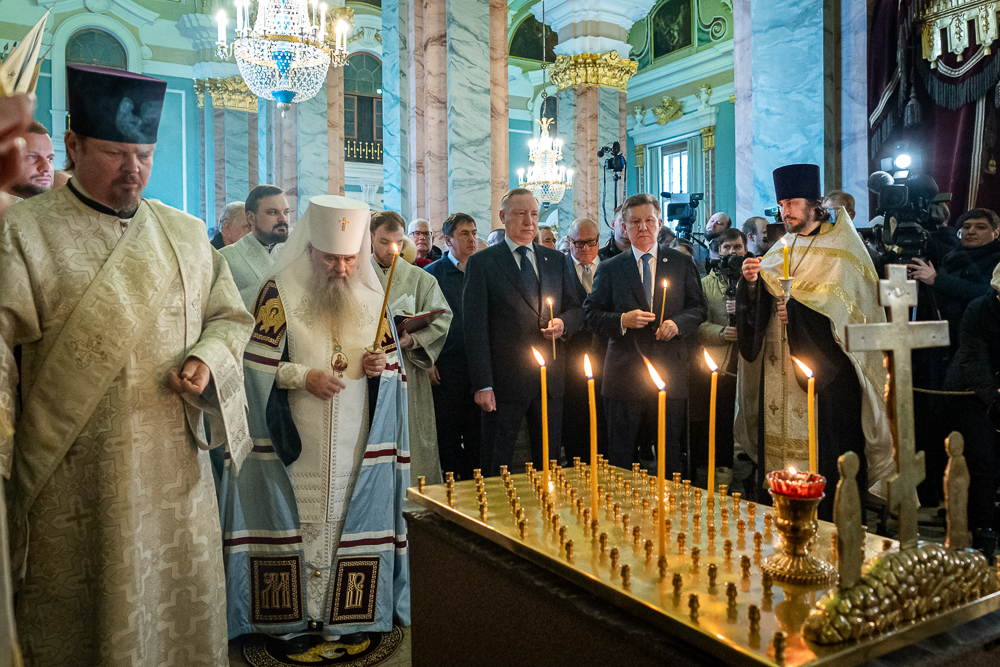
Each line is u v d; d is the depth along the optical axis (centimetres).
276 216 332
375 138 2011
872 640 102
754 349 344
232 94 1611
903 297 115
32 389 198
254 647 266
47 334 199
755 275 329
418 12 805
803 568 122
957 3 562
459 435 409
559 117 1450
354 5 1894
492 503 174
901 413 113
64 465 199
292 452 261
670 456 368
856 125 602
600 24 1395
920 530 379
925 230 381
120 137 200
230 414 220
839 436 319
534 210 355
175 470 215
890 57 588
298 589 264
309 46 806
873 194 588
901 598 105
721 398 462
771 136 630
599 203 1413
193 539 218
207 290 231
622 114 1436
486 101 795
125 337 204
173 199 1642
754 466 428
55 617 199
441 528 169
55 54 1530
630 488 185
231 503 266
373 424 271
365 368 263
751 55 646
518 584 140
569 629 128
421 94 808
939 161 586
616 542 145
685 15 1883
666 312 372
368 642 270
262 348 264
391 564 276
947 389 349
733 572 129
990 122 557
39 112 1519
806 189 325
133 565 202
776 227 413
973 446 341
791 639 103
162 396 212
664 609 114
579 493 181
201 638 219
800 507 120
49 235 200
